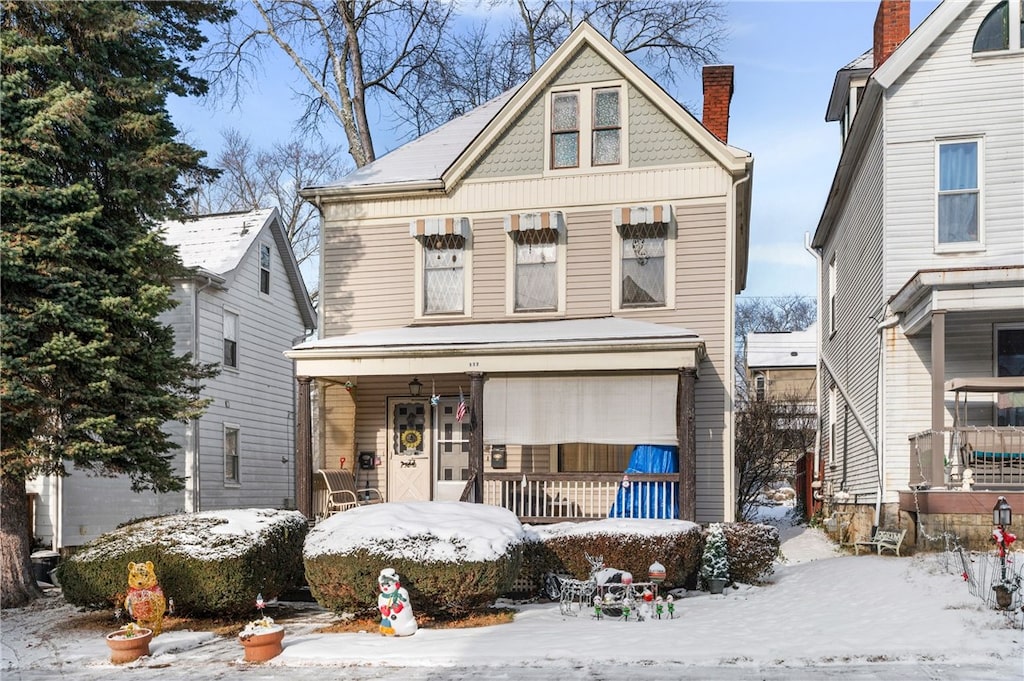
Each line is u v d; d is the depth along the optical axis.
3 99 12.32
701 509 14.71
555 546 12.12
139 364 13.57
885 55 17.59
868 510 16.81
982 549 13.38
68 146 13.17
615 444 15.46
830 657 8.16
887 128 15.90
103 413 13.02
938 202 15.56
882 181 16.02
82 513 18.72
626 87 15.80
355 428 16.77
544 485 14.01
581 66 16.03
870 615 9.95
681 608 11.29
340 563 10.17
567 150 16.05
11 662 9.02
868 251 17.61
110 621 11.23
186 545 10.63
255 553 10.75
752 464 24.61
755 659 8.16
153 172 13.62
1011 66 15.38
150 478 14.59
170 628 10.51
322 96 24.92
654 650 8.55
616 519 12.60
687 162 15.45
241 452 22.44
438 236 16.55
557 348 13.52
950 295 13.52
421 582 10.02
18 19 13.23
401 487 16.44
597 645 8.84
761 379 44.50
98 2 12.98
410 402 16.64
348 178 17.25
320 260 17.03
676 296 15.26
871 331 17.14
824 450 25.28
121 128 13.73
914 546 14.92
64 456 12.52
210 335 20.91
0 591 12.72
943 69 15.69
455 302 16.41
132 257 13.30
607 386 14.04
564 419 14.12
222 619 10.95
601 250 15.73
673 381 13.81
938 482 13.59
